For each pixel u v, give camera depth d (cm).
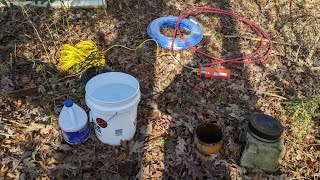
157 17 233
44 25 211
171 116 165
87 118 147
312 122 171
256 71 198
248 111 174
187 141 156
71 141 147
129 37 211
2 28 205
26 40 199
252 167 148
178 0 250
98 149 149
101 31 213
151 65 193
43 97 167
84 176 139
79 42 197
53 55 192
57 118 158
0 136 148
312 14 246
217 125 155
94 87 143
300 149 159
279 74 198
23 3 220
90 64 176
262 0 257
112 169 143
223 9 246
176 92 179
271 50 213
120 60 193
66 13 220
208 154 151
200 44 215
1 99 163
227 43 217
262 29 230
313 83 195
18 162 140
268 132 142
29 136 150
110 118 136
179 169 146
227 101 179
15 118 156
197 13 240
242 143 158
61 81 177
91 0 229
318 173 151
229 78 191
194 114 169
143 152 149
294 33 229
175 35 216
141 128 159
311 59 209
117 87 145
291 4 254
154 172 144
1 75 176
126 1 233
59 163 142
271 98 182
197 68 197
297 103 169
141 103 170
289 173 150
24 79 176
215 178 144
